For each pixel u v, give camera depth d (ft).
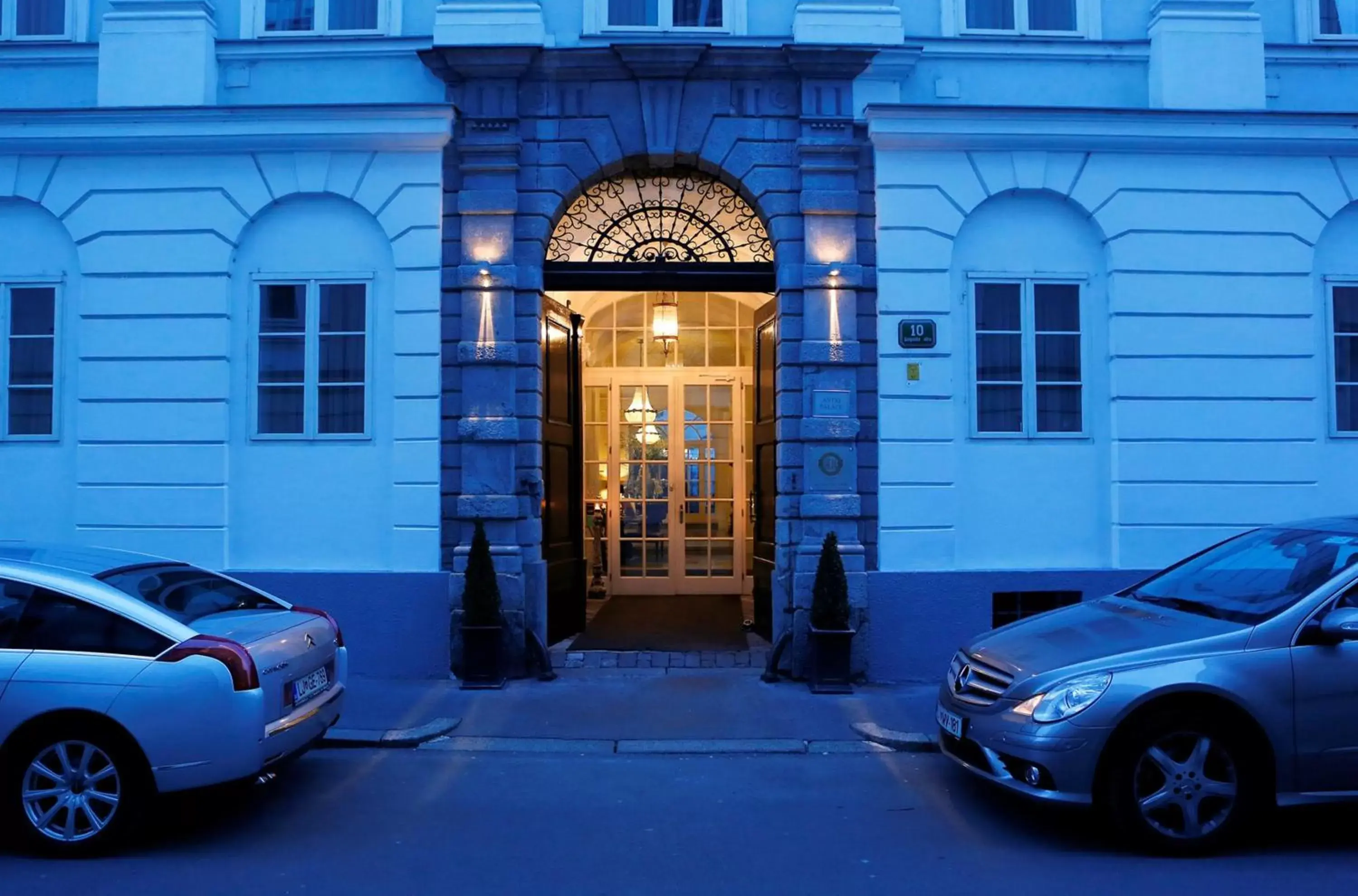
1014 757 17.43
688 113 30.32
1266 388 30.01
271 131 29.60
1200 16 30.60
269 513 29.94
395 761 22.71
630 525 41.52
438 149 29.96
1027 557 29.89
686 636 34.12
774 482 32.04
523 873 16.33
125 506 29.63
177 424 29.71
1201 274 30.07
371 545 29.86
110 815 16.88
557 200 30.22
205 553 29.58
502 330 29.63
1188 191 30.12
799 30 29.96
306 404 29.99
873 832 18.26
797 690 28.17
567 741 23.95
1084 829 18.31
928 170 29.91
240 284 30.14
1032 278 30.17
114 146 29.81
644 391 41.55
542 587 30.25
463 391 29.66
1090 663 17.48
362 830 18.37
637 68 29.81
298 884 15.85
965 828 18.44
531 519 30.14
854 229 29.96
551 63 29.96
